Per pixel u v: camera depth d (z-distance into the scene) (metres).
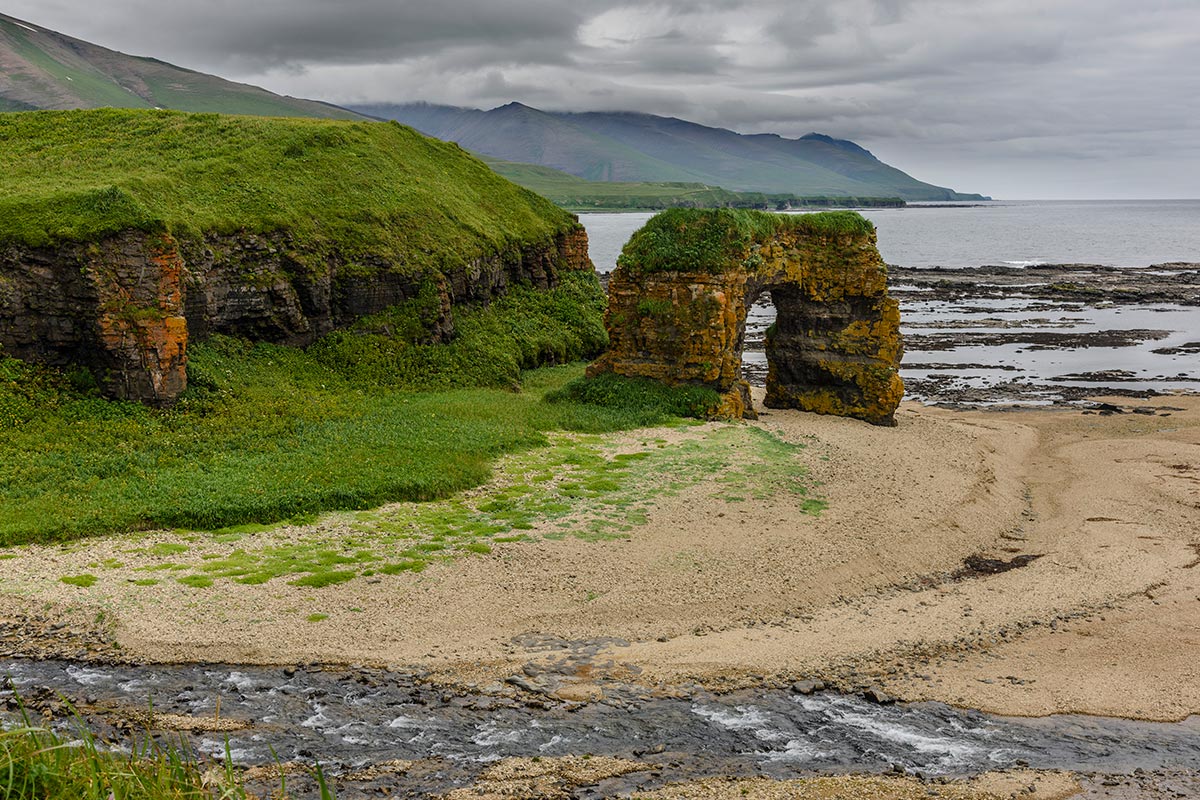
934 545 31.75
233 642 23.03
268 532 29.77
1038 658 24.16
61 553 27.31
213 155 52.38
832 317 50.28
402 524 30.89
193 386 40.09
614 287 48.97
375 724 19.61
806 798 17.22
